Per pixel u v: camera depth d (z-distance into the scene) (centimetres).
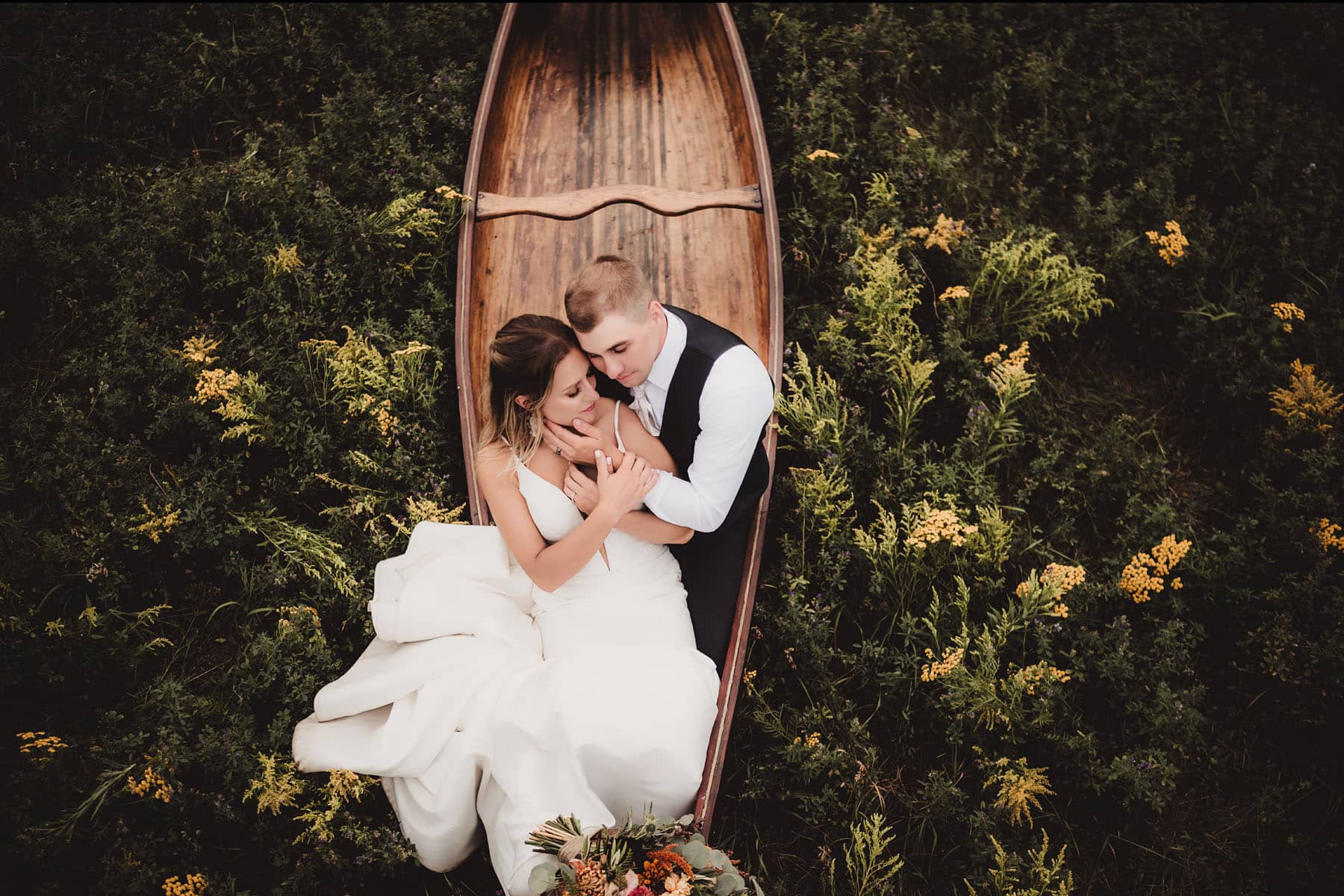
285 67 443
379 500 335
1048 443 371
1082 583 329
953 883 285
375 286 387
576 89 427
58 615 314
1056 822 297
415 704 263
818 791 297
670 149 409
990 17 480
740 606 296
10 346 371
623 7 451
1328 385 362
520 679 260
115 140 420
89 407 356
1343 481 348
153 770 275
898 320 367
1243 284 408
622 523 279
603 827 241
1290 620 317
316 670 305
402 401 353
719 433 271
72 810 276
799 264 397
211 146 429
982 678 299
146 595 324
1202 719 301
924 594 328
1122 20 480
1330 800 299
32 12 441
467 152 421
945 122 458
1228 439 380
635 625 279
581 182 403
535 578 272
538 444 271
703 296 369
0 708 298
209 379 337
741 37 463
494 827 253
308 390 353
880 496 342
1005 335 388
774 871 289
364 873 273
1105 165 438
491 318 367
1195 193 438
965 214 425
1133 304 397
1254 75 469
